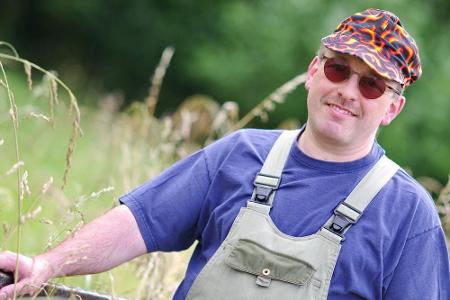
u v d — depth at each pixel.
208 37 19.52
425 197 3.47
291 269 3.29
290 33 16.72
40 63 20.20
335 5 16.59
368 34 3.44
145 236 3.55
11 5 20.73
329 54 3.43
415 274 3.37
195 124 7.11
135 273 4.62
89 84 18.80
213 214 3.50
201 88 19.36
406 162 15.43
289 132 3.64
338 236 3.33
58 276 3.39
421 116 15.48
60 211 4.72
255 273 3.31
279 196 3.45
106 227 3.49
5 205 4.66
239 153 3.58
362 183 3.44
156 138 6.20
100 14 20.11
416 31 15.82
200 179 3.59
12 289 3.25
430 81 15.77
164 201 3.57
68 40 20.52
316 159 3.48
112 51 20.31
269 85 16.97
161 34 19.86
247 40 17.11
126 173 5.52
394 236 3.38
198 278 3.37
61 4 20.00
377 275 3.34
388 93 3.43
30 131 6.90
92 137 8.60
